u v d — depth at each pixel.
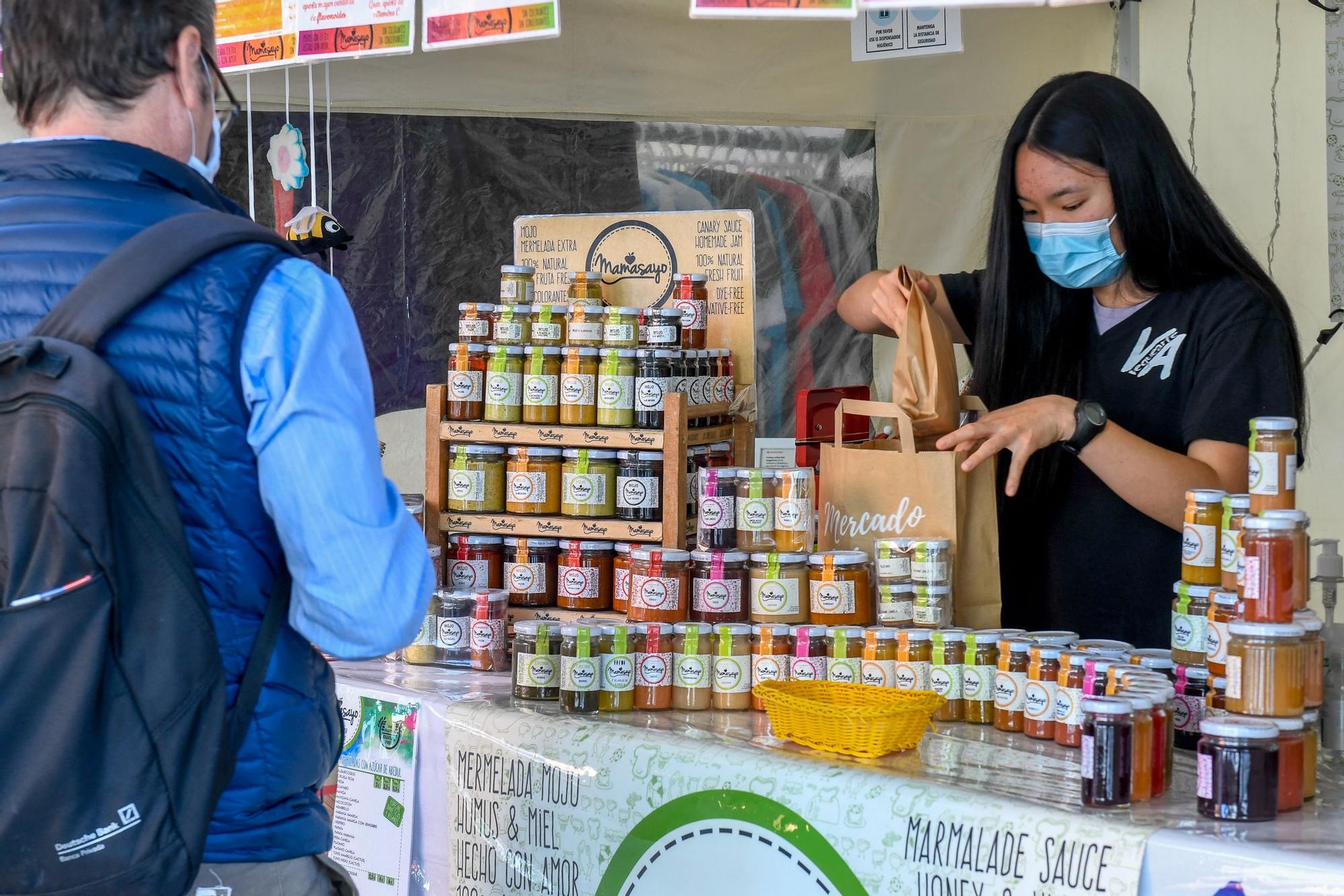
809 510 2.19
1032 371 2.46
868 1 2.06
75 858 1.13
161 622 1.17
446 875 2.12
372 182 3.95
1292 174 3.66
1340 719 1.78
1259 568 1.56
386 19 2.59
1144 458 2.10
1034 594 2.47
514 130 3.97
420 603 1.31
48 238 1.24
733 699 2.05
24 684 1.11
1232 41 3.68
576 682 2.03
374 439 1.32
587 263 2.96
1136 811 1.50
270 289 1.25
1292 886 1.30
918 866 1.58
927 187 4.03
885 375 4.08
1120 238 2.29
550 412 2.48
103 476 1.14
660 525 2.39
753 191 4.03
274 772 1.28
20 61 1.29
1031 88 3.94
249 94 3.71
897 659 1.99
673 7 3.95
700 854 1.78
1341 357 3.68
